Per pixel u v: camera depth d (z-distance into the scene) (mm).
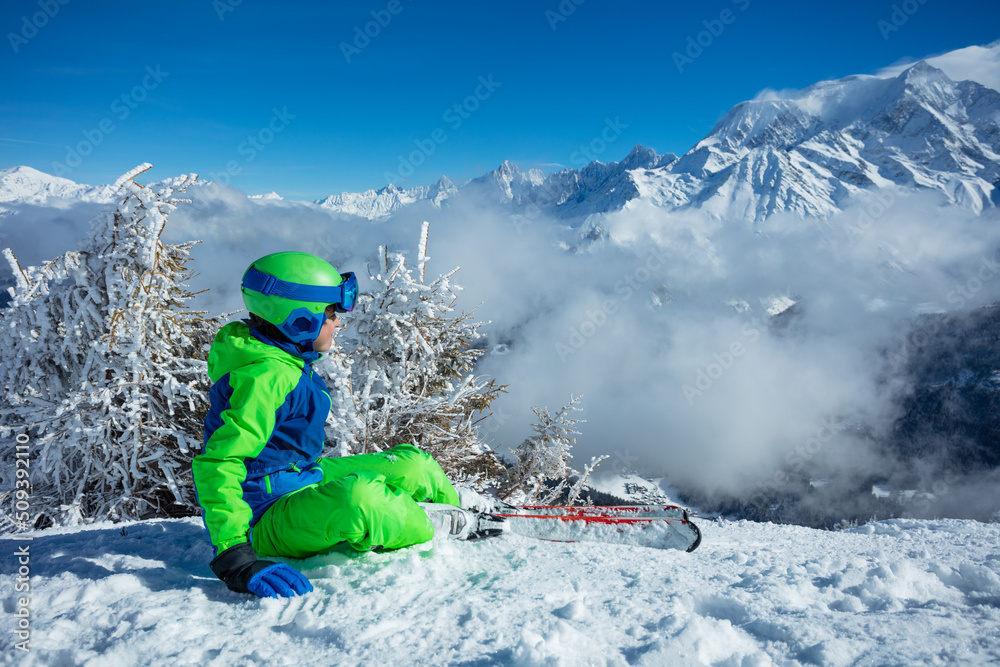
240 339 2172
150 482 5977
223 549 2004
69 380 6191
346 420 5480
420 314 6742
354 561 2238
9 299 5832
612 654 1435
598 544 2688
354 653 1518
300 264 2121
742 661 1368
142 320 5809
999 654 1357
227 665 1495
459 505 2859
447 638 1586
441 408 6414
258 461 2264
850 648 1414
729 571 2238
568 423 7598
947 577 2061
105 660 1513
